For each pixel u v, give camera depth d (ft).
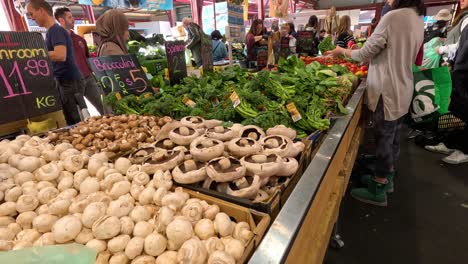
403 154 12.46
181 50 8.38
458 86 10.63
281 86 6.78
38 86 5.41
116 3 14.83
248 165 3.41
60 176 3.51
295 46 20.58
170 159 3.61
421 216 8.12
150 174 3.52
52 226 2.70
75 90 10.21
